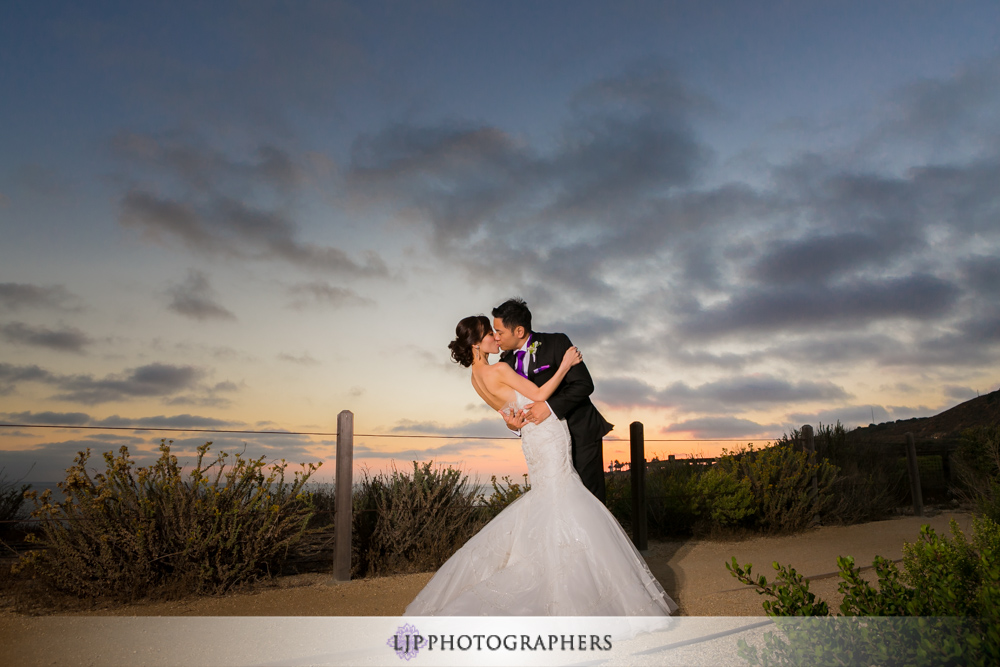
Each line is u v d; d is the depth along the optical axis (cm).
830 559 640
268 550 571
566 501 401
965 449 1082
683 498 861
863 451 1170
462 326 457
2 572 546
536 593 372
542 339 462
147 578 519
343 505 597
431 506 681
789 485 888
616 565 381
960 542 331
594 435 465
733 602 459
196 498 550
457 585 401
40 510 509
